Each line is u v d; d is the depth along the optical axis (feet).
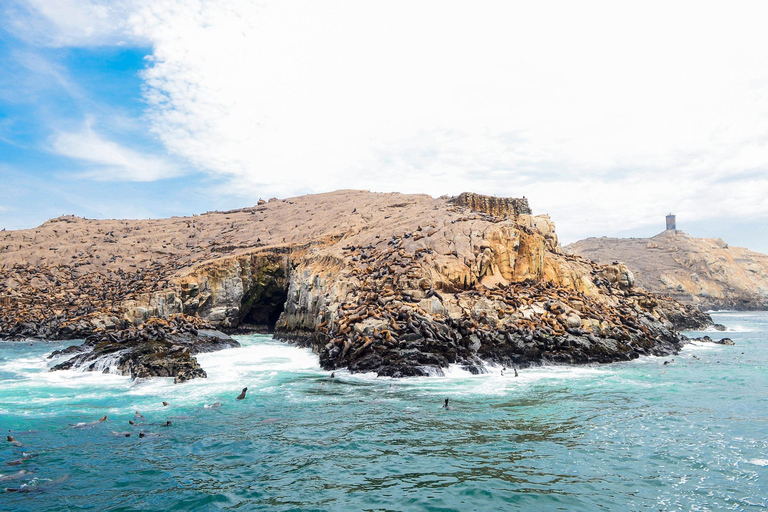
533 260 146.30
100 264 241.76
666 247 546.67
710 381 89.81
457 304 116.98
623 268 174.29
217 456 52.21
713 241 566.36
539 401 74.64
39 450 54.13
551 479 45.50
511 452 52.70
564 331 111.86
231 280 196.34
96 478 46.42
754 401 74.33
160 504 41.04
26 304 196.95
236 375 98.02
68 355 124.36
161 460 51.11
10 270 225.97
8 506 40.68
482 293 122.72
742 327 234.58
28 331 171.94
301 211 282.36
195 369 96.73
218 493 42.98
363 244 168.45
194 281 189.78
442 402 74.43
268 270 201.36
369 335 103.04
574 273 153.99
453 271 130.93
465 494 42.32
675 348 132.67
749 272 513.45
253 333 200.44
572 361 106.93
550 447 54.13
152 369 96.07
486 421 64.18
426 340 101.35
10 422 65.10
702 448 53.47
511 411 69.00
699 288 465.06
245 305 201.67
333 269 150.71
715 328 211.20
